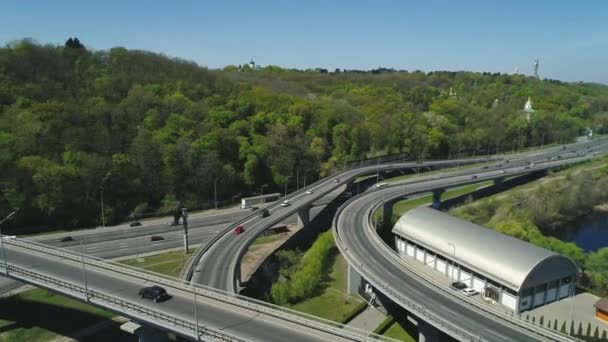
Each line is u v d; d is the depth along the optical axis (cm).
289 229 14912
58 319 8906
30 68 18862
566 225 16175
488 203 16550
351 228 12450
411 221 12406
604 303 8850
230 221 14838
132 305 6694
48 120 15725
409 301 7612
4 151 13600
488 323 7006
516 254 9462
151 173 16150
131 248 12325
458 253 10481
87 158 14875
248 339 5884
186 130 18188
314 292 10262
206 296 7356
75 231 13688
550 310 9162
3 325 8669
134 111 18412
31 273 7906
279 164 19088
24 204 13388
